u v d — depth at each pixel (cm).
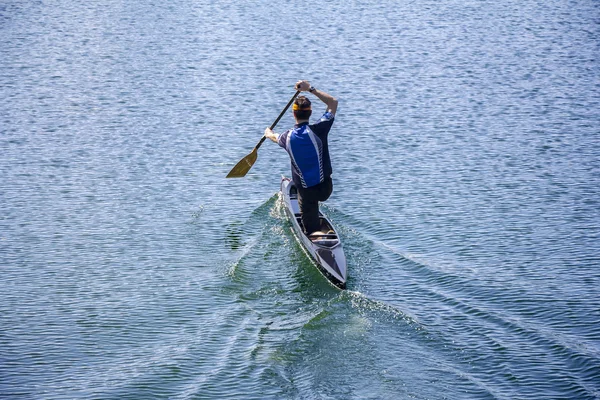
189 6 2858
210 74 1989
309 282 980
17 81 1911
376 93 1836
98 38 2362
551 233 1107
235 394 736
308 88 1011
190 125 1617
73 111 1697
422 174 1346
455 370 771
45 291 959
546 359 786
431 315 880
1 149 1466
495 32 2459
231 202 1248
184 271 1017
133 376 769
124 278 995
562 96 1802
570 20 2611
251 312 905
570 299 912
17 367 788
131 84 1902
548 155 1436
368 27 2536
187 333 857
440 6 2877
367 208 1199
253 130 1589
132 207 1226
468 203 1220
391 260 1027
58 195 1268
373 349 812
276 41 2347
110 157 1438
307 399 727
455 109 1717
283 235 1124
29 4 2853
